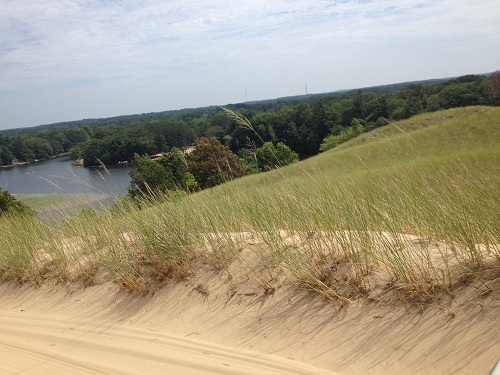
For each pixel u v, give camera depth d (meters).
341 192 5.25
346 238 4.48
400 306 3.73
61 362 4.26
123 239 6.30
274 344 3.92
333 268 4.41
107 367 4.02
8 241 7.47
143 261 5.82
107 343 4.57
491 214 3.91
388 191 5.29
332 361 3.51
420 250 4.10
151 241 5.73
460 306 3.44
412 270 3.77
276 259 4.85
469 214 3.99
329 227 4.74
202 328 4.48
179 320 4.74
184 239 5.67
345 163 17.58
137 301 5.38
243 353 3.89
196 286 5.11
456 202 4.30
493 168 7.07
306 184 5.75
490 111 27.89
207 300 4.86
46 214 8.29
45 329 5.21
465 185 4.80
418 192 5.14
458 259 3.81
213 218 5.86
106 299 5.66
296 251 4.76
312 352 3.68
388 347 3.43
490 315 3.24
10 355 4.57
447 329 3.32
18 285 6.79
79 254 6.72
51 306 5.92
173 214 6.00
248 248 5.30
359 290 4.06
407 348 3.34
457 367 3.01
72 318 5.42
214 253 5.33
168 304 5.08
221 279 5.04
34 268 6.76
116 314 5.27
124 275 5.70
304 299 4.30
